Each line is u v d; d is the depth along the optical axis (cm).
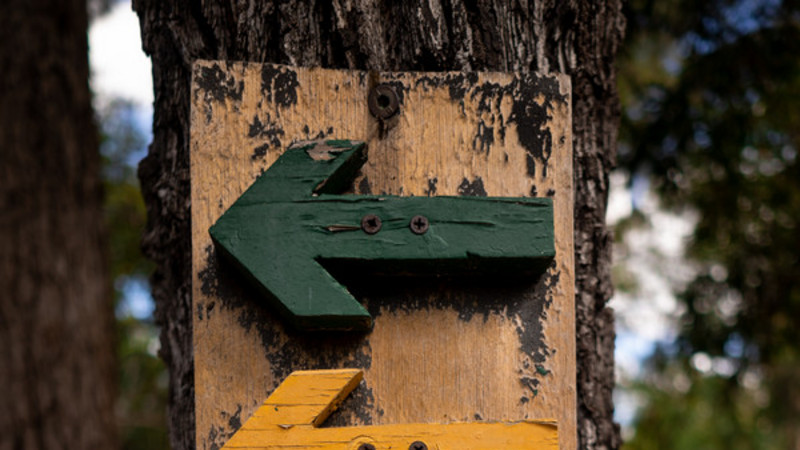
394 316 125
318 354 123
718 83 334
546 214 122
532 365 125
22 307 252
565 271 127
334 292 118
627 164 352
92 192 278
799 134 355
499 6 143
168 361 150
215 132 127
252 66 129
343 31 139
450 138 129
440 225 121
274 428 118
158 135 151
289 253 120
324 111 128
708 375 402
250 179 126
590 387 148
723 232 367
